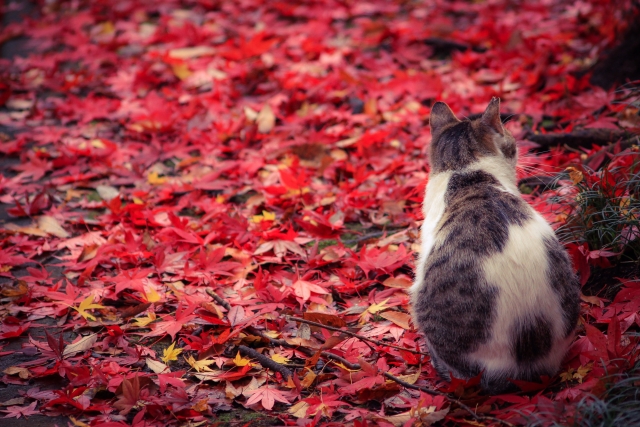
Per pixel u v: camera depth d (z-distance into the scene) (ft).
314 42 30.53
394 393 12.79
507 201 12.86
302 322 14.80
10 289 16.35
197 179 21.35
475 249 12.17
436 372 13.35
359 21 33.32
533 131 22.13
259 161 22.12
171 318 15.06
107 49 31.58
